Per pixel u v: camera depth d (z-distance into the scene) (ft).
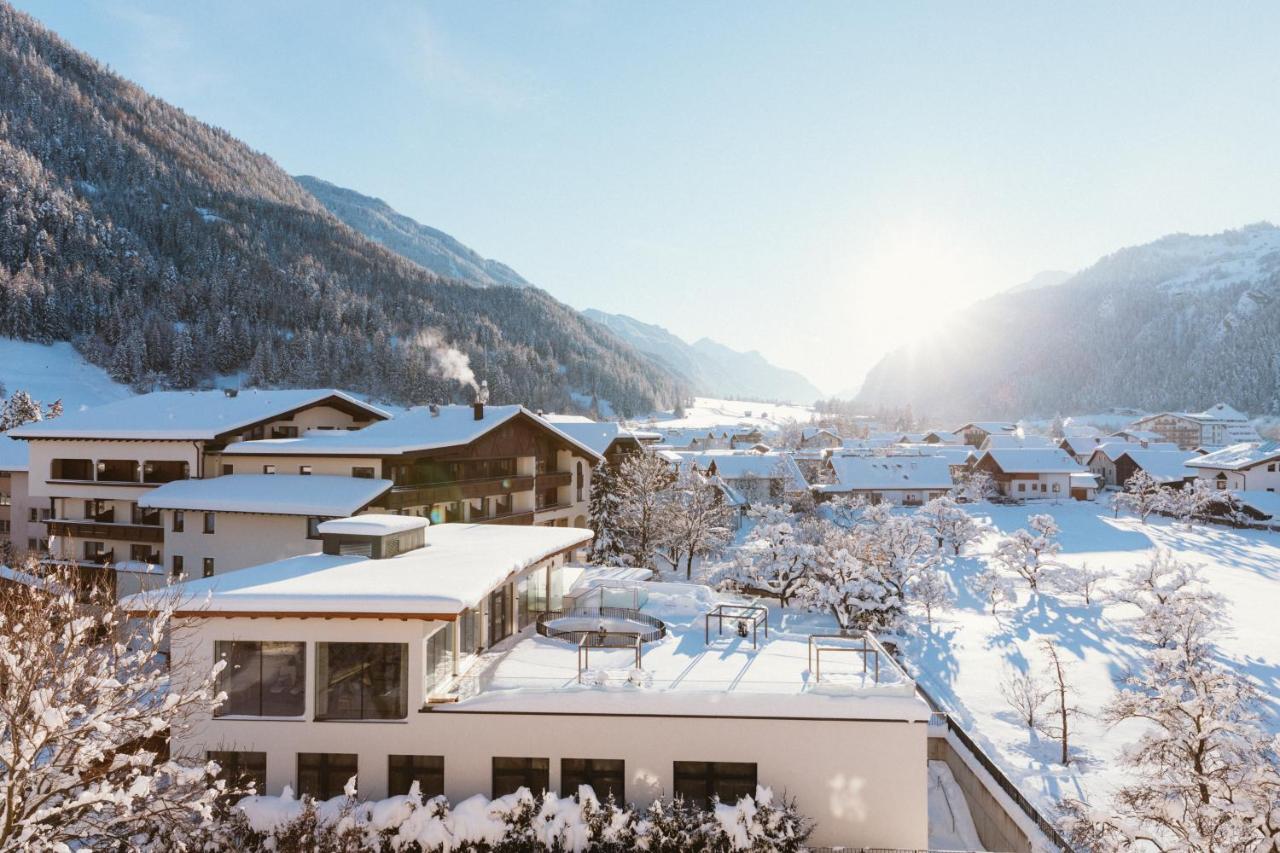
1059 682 111.45
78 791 48.03
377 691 62.44
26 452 168.76
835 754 60.95
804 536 199.52
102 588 103.19
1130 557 235.40
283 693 62.54
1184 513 305.12
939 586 161.27
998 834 72.28
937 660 135.95
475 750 61.82
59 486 136.98
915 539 185.47
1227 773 61.11
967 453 451.94
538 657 75.10
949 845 75.82
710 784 61.57
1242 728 63.41
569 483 168.66
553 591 98.48
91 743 41.91
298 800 59.21
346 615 60.49
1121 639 148.97
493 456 140.87
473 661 73.61
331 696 62.49
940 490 364.17
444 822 57.06
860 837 60.75
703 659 73.77
